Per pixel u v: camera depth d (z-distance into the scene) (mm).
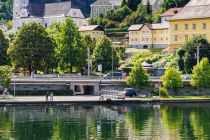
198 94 195375
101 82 195625
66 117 139375
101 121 133250
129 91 185250
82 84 194875
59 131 118375
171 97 183500
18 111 149875
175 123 130625
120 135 113875
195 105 170500
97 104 167625
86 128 122500
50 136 112750
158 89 188125
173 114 147250
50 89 192125
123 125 127000
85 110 154375
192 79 191625
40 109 155250
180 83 189625
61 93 191875
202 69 190750
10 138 110438
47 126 124938
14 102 160375
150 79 197000
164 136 113062
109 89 195500
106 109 157500
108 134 115125
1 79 177750
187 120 135250
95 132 117625
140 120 135250
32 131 118062
